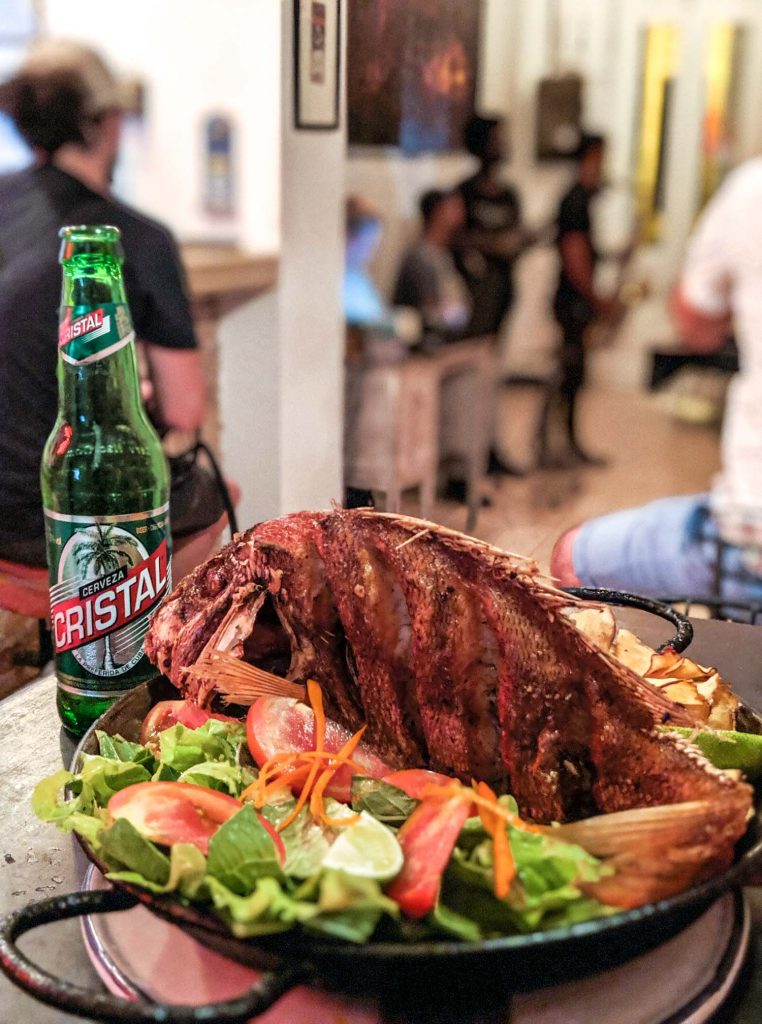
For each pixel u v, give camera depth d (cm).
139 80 414
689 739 72
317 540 82
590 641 68
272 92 398
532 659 69
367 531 78
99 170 177
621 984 64
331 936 57
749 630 112
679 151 563
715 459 447
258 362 138
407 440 133
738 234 196
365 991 59
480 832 64
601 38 563
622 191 579
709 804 59
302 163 128
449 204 409
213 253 332
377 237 368
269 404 138
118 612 87
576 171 440
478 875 61
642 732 66
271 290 137
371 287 368
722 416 498
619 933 56
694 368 475
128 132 424
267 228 419
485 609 71
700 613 151
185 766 76
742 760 71
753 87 539
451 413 228
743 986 65
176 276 174
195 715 82
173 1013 50
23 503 139
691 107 554
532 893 60
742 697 97
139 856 61
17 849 78
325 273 132
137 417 90
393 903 57
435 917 59
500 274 411
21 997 64
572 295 446
